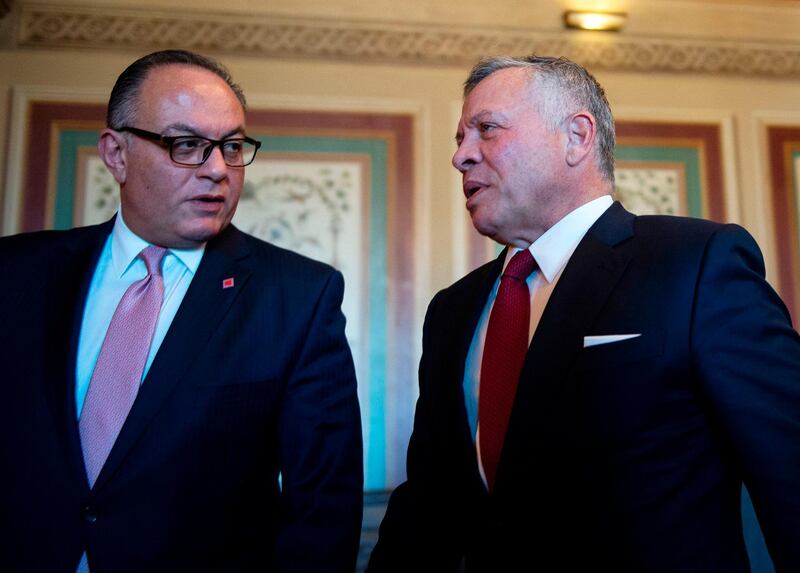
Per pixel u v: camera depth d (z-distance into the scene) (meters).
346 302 3.22
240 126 1.43
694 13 3.64
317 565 1.30
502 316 1.37
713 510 1.11
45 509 1.22
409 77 3.44
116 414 1.29
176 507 1.24
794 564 0.96
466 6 3.53
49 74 3.25
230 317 1.39
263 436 1.37
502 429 1.28
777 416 1.03
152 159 1.35
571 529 1.13
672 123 3.53
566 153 1.36
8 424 1.29
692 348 1.11
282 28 3.41
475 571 1.29
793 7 3.69
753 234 3.46
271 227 3.24
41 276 1.42
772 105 3.61
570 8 3.57
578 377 1.17
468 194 1.46
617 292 1.20
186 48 3.33
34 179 3.16
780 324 1.09
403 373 3.20
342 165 3.33
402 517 1.48
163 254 1.44
